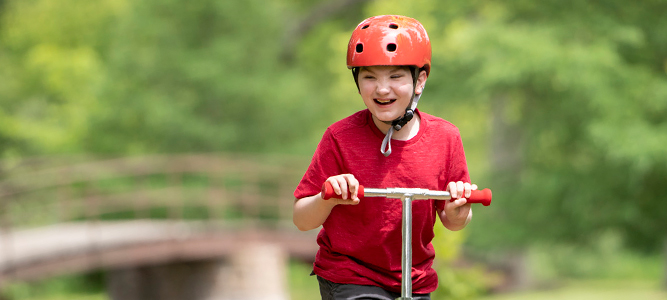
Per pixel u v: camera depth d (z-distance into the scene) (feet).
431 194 17.89
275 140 150.71
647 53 100.58
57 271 76.33
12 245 82.64
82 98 159.22
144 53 142.31
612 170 94.48
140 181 145.48
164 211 147.43
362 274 19.60
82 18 177.88
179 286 97.35
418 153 19.21
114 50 147.02
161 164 143.84
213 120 144.97
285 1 165.89
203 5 142.31
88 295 147.02
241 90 140.97
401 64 17.88
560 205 103.71
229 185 144.97
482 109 144.05
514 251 131.34
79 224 109.19
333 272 19.76
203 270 95.30
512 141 134.10
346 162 19.19
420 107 123.44
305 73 166.40
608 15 100.68
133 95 140.67
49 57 162.40
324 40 169.48
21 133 151.33
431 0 122.31
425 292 20.27
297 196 19.71
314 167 19.54
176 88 143.95
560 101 101.40
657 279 162.61
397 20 18.28
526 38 98.17
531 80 100.94
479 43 101.50
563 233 106.11
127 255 83.25
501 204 112.27
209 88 142.10
